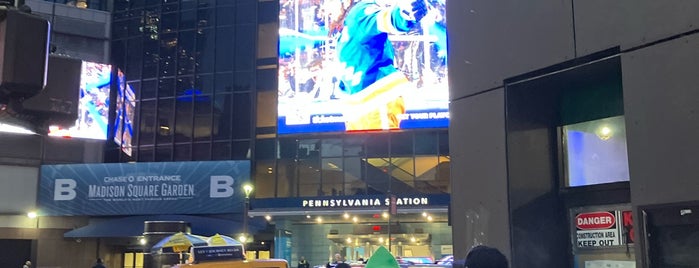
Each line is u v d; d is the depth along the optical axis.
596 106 6.07
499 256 3.12
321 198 28.95
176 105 34.09
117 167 32.16
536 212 5.98
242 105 33.34
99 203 31.86
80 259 32.66
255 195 31.89
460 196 6.29
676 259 4.45
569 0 5.44
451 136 6.50
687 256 4.38
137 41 35.44
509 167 5.86
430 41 30.53
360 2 31.27
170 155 33.59
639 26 4.87
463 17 6.56
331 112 30.81
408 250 30.83
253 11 34.31
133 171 32.03
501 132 5.95
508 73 5.95
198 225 29.28
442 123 29.81
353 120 30.52
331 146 31.78
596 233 5.93
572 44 5.38
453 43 6.65
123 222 30.53
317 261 31.56
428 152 30.73
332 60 31.20
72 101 4.94
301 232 32.09
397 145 31.12
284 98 31.34
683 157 4.46
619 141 5.88
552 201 6.12
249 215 28.53
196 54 34.50
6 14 4.43
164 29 35.22
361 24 31.11
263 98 33.31
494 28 6.16
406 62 30.48
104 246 33.38
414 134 31.03
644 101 4.78
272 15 34.16
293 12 31.98
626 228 5.71
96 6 37.06
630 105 4.88
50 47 5.29
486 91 6.18
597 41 5.17
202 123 33.59
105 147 34.69
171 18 35.28
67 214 31.91
